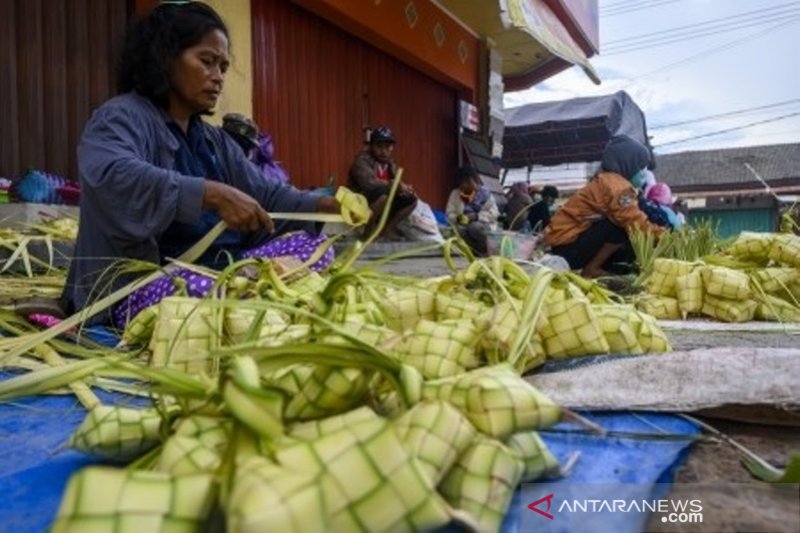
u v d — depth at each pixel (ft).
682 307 8.63
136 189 6.20
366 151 21.72
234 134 14.23
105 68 16.55
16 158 15.21
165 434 2.86
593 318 4.70
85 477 2.00
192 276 6.22
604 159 17.78
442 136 33.78
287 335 3.90
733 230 70.33
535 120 45.39
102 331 6.75
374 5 25.99
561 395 4.13
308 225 8.21
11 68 15.08
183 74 7.34
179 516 1.99
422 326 3.88
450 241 5.26
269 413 2.08
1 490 3.09
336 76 25.41
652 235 15.02
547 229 18.03
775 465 3.33
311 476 1.95
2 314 6.68
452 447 2.41
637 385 4.17
